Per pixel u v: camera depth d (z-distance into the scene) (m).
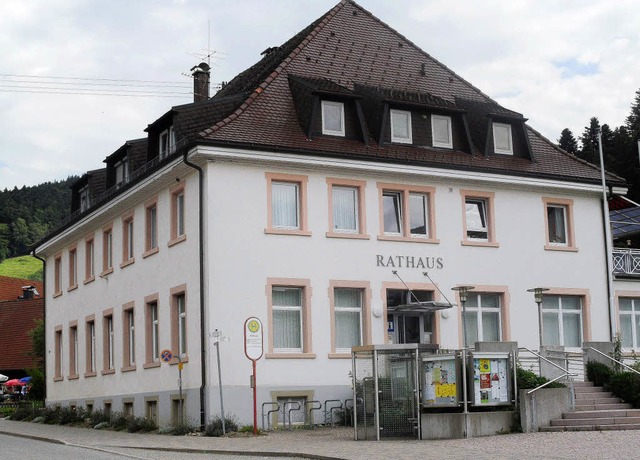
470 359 21.03
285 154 26.88
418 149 29.89
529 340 30.64
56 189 163.50
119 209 32.88
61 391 39.06
